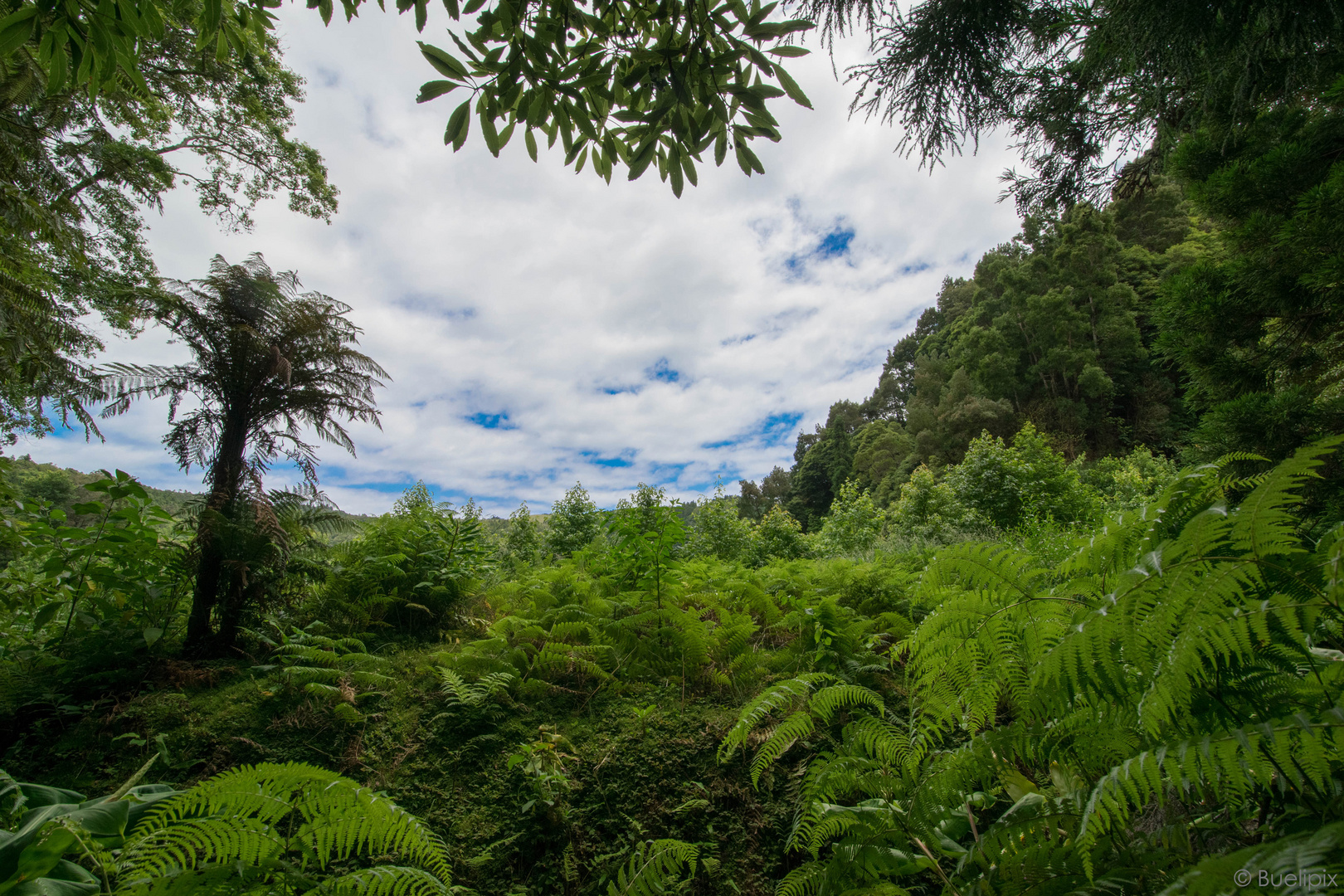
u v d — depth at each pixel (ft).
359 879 4.54
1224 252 14.79
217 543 11.07
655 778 8.00
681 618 11.23
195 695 9.43
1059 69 11.55
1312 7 8.05
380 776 8.04
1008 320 103.24
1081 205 14.17
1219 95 10.64
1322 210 11.22
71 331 16.89
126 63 5.76
